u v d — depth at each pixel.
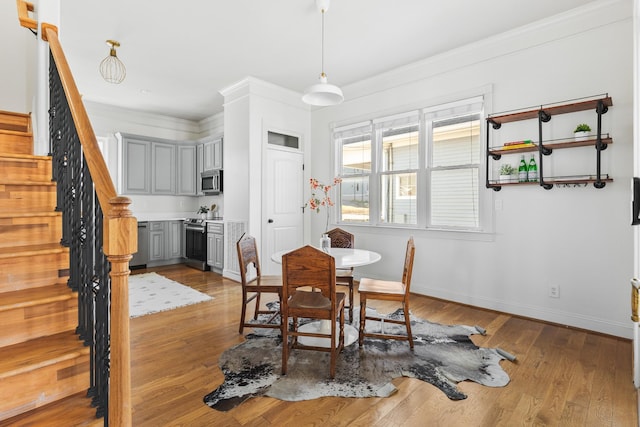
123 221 1.02
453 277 3.59
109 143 5.52
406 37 3.26
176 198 6.23
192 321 3.02
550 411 1.71
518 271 3.16
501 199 3.25
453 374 2.07
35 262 1.60
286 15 2.89
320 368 2.15
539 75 3.00
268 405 1.76
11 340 1.36
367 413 1.70
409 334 2.42
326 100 2.82
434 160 3.79
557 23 2.90
